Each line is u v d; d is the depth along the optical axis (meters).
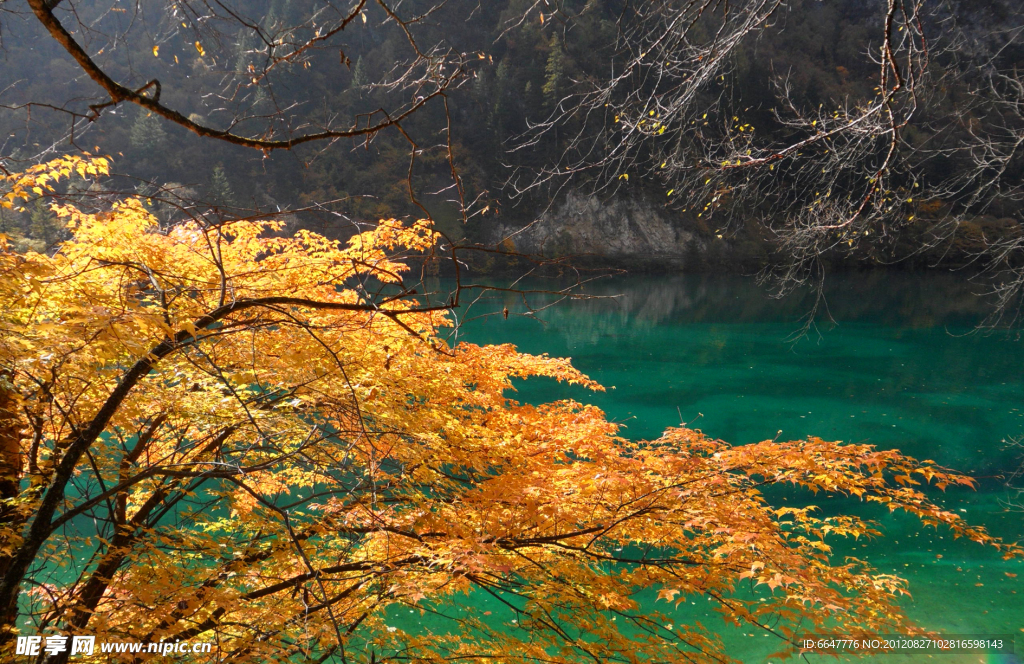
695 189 5.20
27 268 3.21
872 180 4.09
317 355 3.87
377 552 4.71
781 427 18.03
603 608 4.30
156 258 4.31
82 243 4.16
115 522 3.75
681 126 4.79
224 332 2.82
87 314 2.90
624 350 29.33
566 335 32.84
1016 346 29.81
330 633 3.97
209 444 4.45
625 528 4.68
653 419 18.81
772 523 4.38
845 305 43.22
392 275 2.79
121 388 2.74
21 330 2.96
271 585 4.23
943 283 51.69
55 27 2.08
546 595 4.39
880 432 17.58
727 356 28.22
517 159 48.72
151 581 3.67
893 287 50.44
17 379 3.37
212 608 3.72
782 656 4.07
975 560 10.14
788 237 5.39
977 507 12.52
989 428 17.92
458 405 5.70
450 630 7.68
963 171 5.98
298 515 4.25
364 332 4.65
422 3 24.66
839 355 28.34
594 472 4.48
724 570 4.39
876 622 4.22
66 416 3.53
